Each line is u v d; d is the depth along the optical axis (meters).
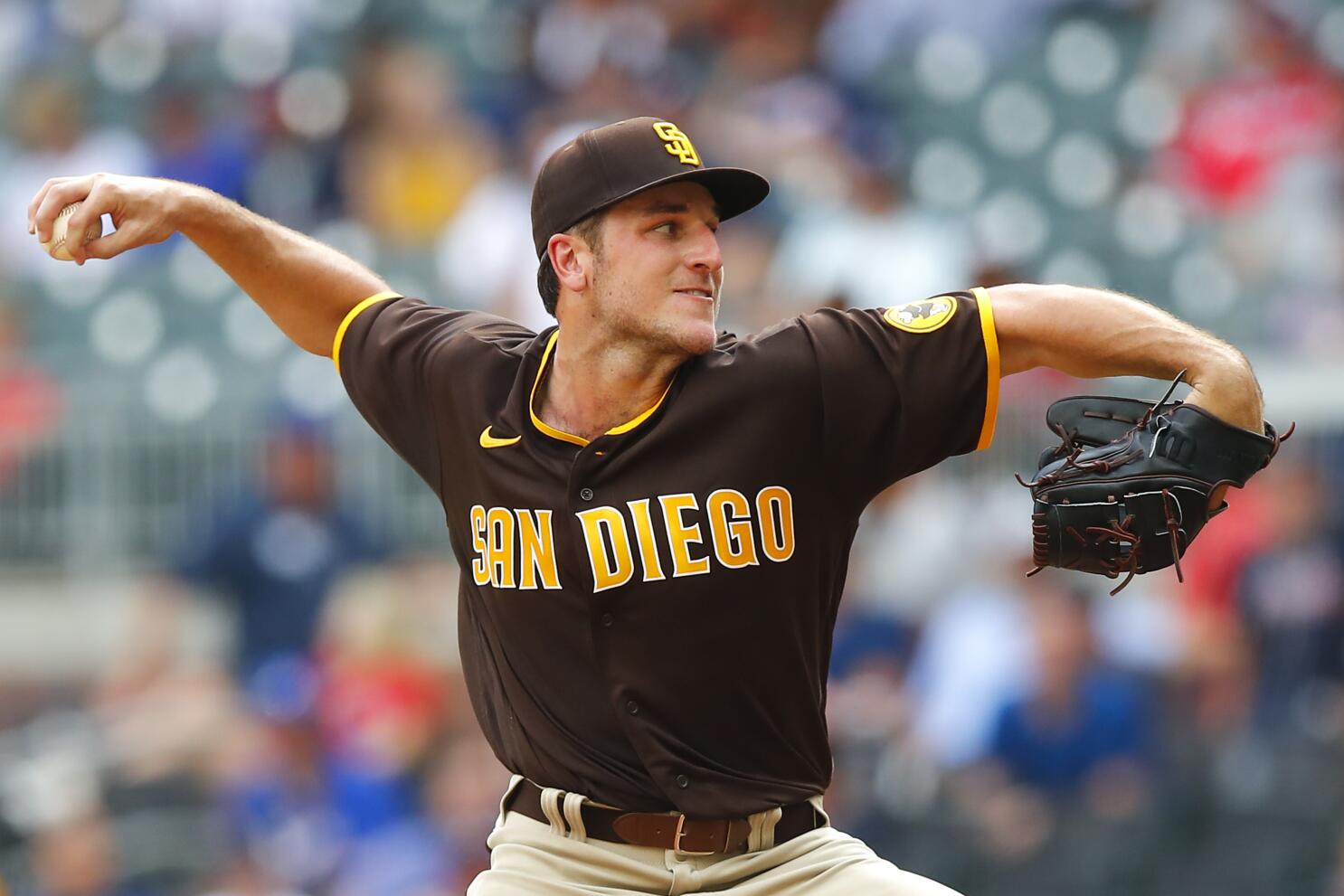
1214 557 30.92
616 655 11.41
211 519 32.88
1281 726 29.78
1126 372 11.27
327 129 43.19
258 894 29.22
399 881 28.95
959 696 29.22
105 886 29.41
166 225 12.68
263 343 37.09
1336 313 37.69
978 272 36.91
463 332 12.51
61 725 32.22
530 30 46.28
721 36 45.94
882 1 45.94
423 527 32.69
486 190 39.75
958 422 11.39
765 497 11.31
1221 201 42.00
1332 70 44.84
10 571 33.81
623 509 11.35
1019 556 30.16
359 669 30.80
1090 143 43.47
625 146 11.49
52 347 38.47
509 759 12.10
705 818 11.45
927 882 11.57
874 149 42.81
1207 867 28.47
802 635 11.57
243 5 46.59
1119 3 45.59
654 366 11.59
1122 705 29.11
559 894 11.72
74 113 45.22
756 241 37.56
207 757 30.72
